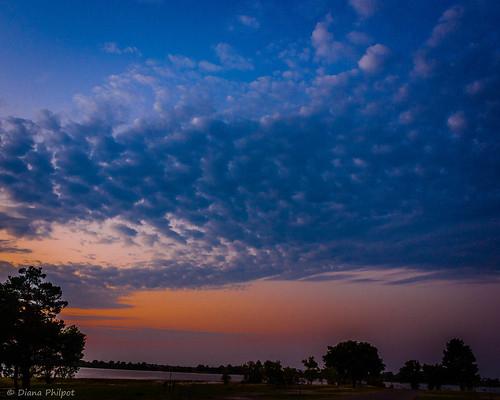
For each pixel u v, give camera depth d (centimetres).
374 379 14725
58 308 5419
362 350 13425
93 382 8100
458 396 7681
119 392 5656
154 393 5831
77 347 5288
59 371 5288
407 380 14212
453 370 13025
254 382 11012
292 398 6028
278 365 10394
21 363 4966
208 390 6981
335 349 13675
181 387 7156
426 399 6412
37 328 4981
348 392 8225
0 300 5069
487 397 7438
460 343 13412
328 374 13412
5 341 4956
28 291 5325
